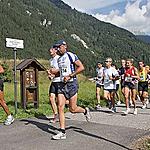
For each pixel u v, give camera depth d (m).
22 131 9.43
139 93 16.19
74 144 7.93
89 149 7.50
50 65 10.55
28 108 14.98
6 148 7.63
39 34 153.12
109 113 13.61
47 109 14.69
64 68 8.37
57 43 8.46
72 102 8.81
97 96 16.27
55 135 8.52
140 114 13.36
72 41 186.00
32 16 186.38
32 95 14.95
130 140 8.45
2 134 9.06
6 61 37.88
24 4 197.50
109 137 8.70
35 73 15.00
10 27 142.38
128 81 13.25
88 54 167.25
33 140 8.36
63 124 8.46
